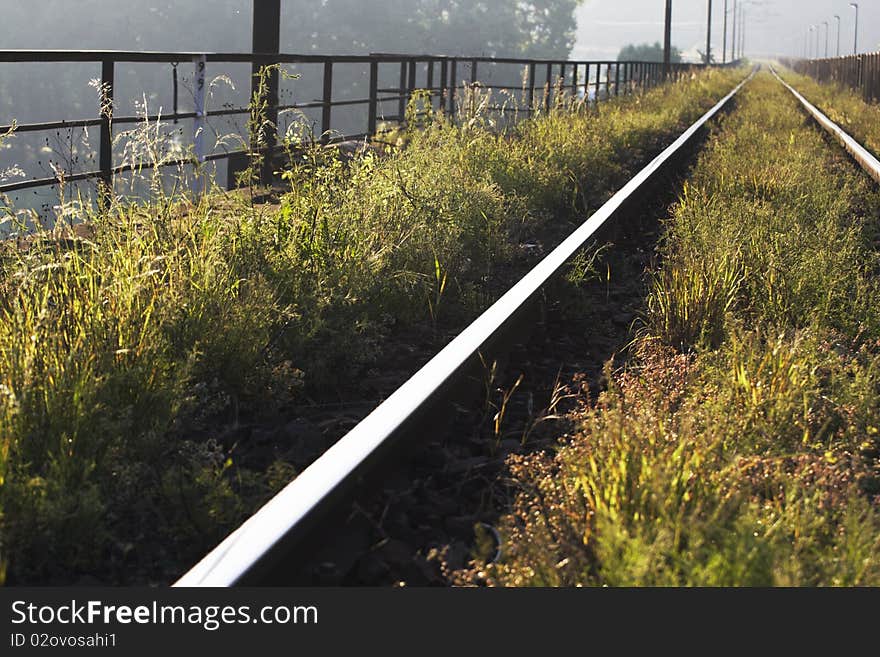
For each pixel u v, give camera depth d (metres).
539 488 3.79
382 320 6.44
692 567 3.07
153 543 3.69
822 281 6.87
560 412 5.04
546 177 11.85
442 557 3.46
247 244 6.39
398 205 8.12
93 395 4.19
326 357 5.47
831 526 3.61
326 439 4.71
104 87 8.32
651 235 10.33
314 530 3.27
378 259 6.80
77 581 3.45
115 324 4.75
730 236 7.77
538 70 81.50
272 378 5.07
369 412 5.12
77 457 3.90
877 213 11.59
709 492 3.56
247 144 8.59
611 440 3.82
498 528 3.59
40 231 5.47
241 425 4.80
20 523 3.47
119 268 5.48
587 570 3.20
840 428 4.67
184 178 6.63
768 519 3.40
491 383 4.82
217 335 5.14
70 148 6.87
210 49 68.12
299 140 7.91
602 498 3.51
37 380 4.19
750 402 4.59
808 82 67.19
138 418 4.39
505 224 9.52
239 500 3.82
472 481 4.09
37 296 4.83
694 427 4.23
